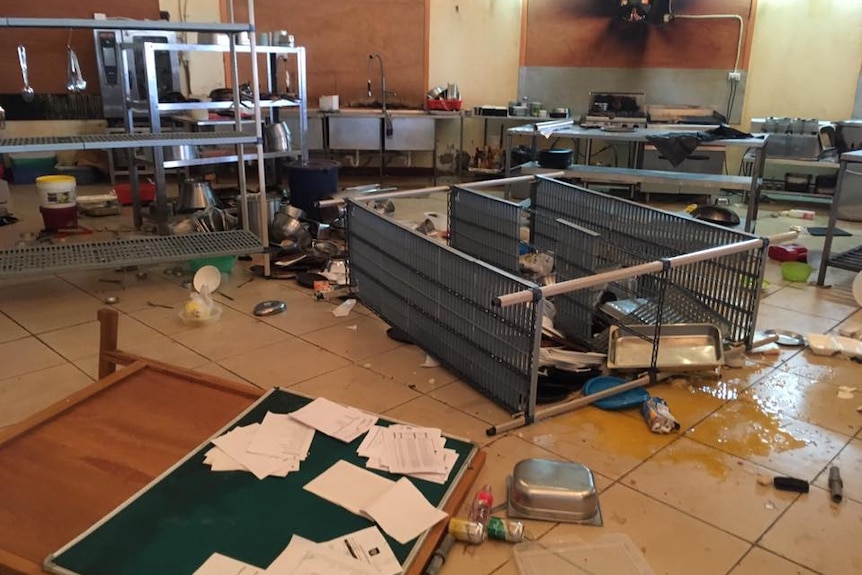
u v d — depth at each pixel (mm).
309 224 4730
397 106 7234
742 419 2494
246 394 2398
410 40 7188
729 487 2094
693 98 6957
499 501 2006
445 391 2670
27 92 3941
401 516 1825
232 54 3990
